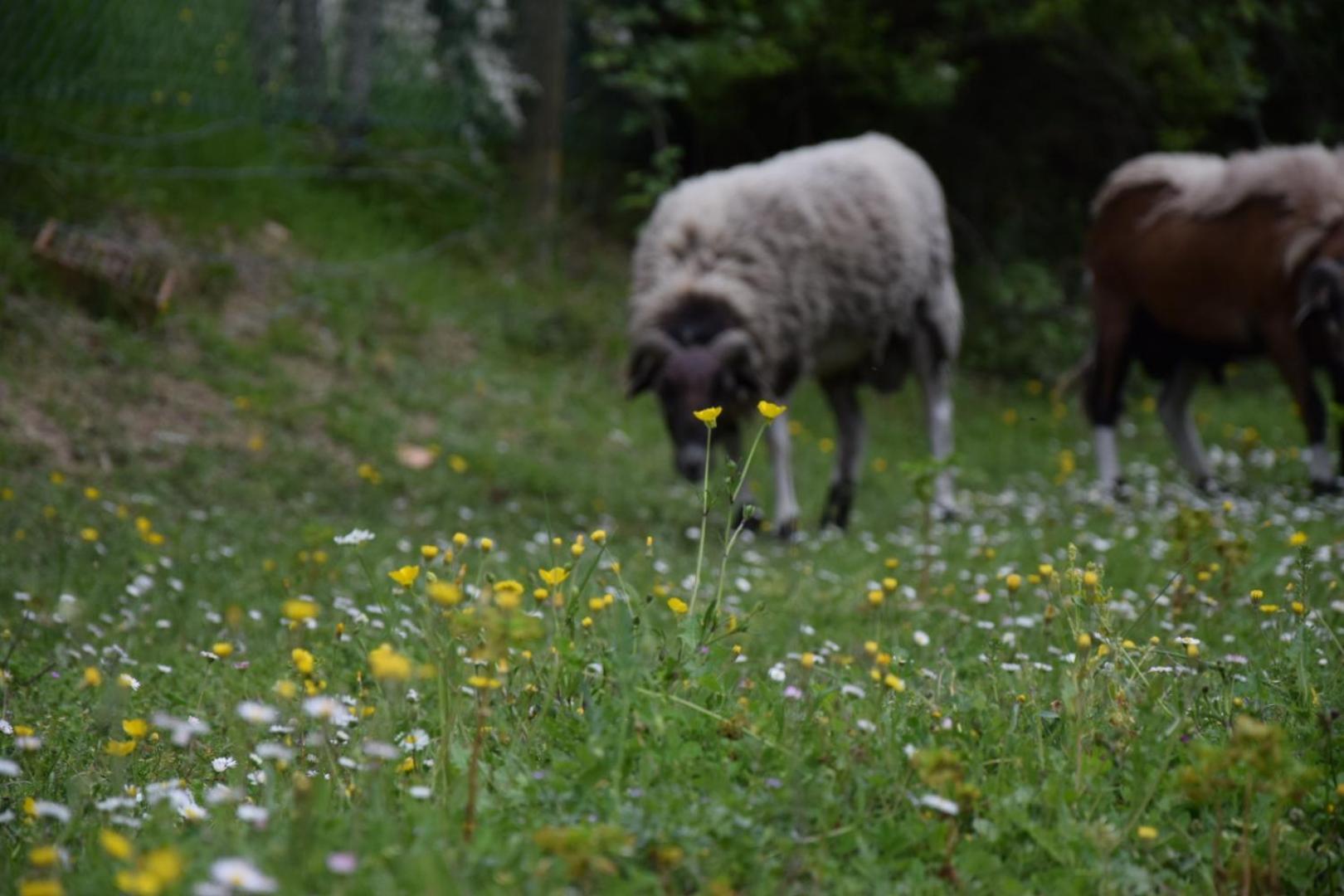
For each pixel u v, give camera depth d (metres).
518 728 2.77
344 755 2.82
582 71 14.13
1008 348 14.09
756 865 2.17
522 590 2.59
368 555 6.16
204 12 10.96
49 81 10.01
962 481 10.30
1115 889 2.22
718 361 7.85
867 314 8.65
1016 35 14.30
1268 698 3.11
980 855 2.23
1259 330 9.01
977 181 15.25
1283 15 14.88
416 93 12.38
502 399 10.32
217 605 5.17
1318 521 7.41
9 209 9.43
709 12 13.61
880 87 14.16
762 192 8.45
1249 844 2.37
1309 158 8.81
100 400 8.15
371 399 9.47
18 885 2.16
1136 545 6.54
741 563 6.66
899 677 3.16
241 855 2.04
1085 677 2.89
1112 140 15.38
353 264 11.23
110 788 2.83
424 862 1.92
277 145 11.99
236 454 8.02
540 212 13.01
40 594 5.10
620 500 8.64
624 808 2.24
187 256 10.05
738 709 2.70
